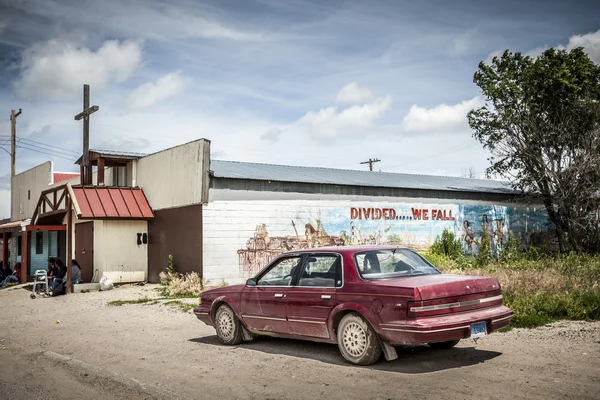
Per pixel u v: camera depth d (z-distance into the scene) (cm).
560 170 2522
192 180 2008
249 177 2056
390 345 704
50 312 1504
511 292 1178
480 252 2353
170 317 1293
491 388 583
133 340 1002
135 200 2258
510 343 814
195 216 1980
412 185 2600
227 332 910
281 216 2128
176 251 2080
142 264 2253
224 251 1978
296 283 814
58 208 2417
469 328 670
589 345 771
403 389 596
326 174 2542
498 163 2722
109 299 1727
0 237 3612
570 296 1063
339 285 749
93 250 2266
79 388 671
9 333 1162
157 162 2236
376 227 2402
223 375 702
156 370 746
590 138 2470
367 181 2498
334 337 755
